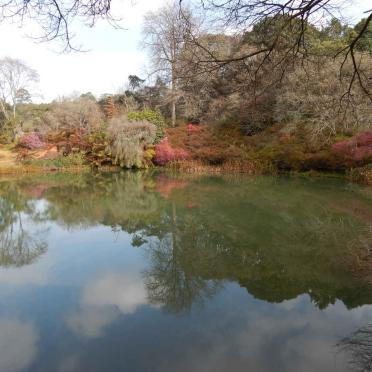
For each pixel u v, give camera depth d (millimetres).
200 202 10664
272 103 16312
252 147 18922
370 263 5125
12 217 9273
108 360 3117
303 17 2898
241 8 2977
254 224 8016
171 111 25750
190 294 4520
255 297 4398
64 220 8914
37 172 19500
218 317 3898
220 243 6762
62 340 3449
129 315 3967
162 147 20391
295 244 6441
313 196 10742
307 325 3693
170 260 5898
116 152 19703
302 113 14727
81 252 6348
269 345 3336
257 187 12977
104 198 11766
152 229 7953
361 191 11156
